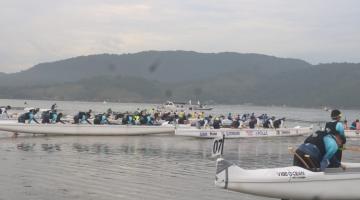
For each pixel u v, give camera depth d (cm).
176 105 11706
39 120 3625
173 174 1689
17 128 3234
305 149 1129
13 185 1409
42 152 2295
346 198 1146
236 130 3572
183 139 3334
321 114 14025
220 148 1155
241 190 1093
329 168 1127
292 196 1117
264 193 1103
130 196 1291
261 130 3678
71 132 3378
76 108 12394
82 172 1688
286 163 2098
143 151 2484
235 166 1092
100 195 1296
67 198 1248
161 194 1326
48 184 1438
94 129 3428
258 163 2091
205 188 1416
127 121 3619
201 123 3706
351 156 2467
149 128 3609
